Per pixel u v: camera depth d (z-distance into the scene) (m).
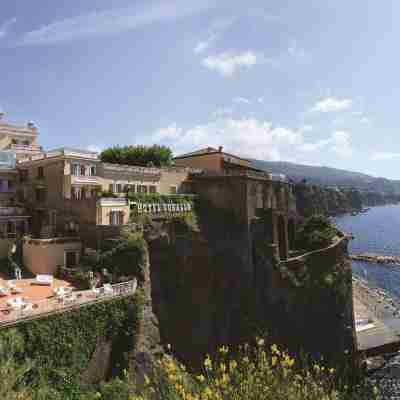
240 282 48.28
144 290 32.88
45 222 44.78
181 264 41.47
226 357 41.03
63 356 24.38
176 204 49.00
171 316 38.53
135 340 28.88
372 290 90.00
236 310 46.25
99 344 26.78
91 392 24.58
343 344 53.00
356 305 75.19
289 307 50.50
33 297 28.55
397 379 48.25
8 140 58.34
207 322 42.44
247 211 51.84
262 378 11.75
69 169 43.12
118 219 40.97
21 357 22.12
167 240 40.47
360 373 49.50
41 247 35.22
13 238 39.22
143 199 45.28
